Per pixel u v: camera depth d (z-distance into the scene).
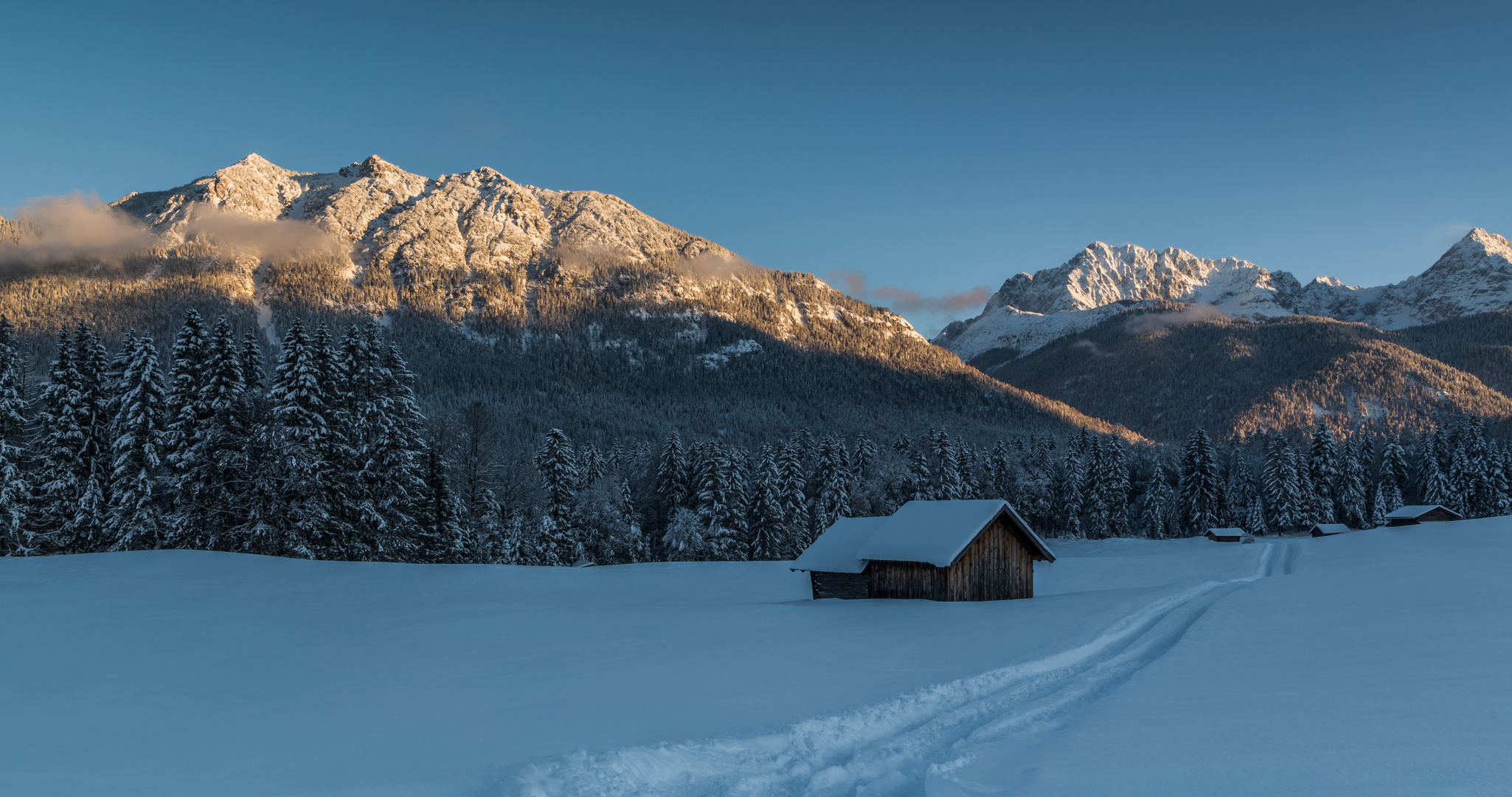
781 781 8.13
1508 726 7.25
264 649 18.84
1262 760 6.93
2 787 8.12
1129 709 10.12
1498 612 16.38
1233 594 27.19
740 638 19.64
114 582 30.47
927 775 7.91
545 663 16.16
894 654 16.56
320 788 7.75
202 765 8.90
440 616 25.50
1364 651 13.09
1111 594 28.34
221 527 40.19
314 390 39.75
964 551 29.23
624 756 8.32
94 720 11.62
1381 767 6.32
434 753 9.20
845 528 35.00
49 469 39.44
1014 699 11.64
